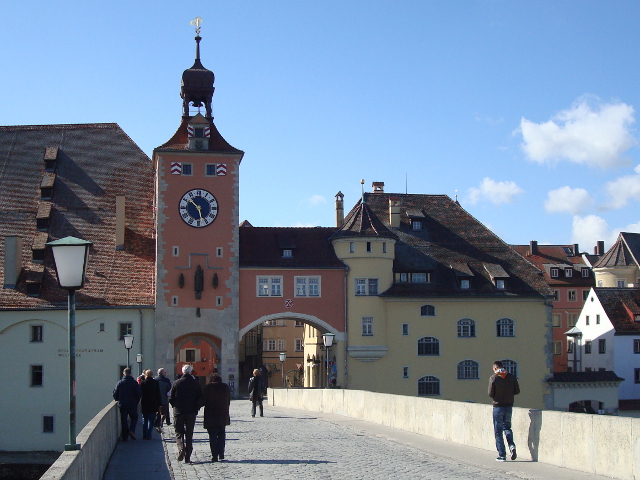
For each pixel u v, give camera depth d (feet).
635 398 270.87
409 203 249.14
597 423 56.34
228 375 211.00
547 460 62.90
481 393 223.71
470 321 225.56
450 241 239.71
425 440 84.48
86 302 208.44
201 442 89.40
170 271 210.59
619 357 272.31
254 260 217.97
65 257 53.26
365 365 219.82
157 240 210.79
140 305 208.85
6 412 203.21
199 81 222.89
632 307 280.31
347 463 67.00
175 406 70.33
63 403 204.13
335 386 217.77
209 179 215.31
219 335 211.61
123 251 221.66
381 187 265.75
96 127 249.34
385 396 105.81
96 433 57.06
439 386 222.48
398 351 221.66
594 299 285.23
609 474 54.75
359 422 113.19
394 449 78.13
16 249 212.23
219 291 212.84
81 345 206.49
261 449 79.20
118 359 206.90
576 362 295.07
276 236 226.58
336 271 221.46
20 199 230.89
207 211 214.07
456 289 226.58
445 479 56.49
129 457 73.56
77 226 225.97
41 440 203.10
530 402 225.15
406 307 223.30
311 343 285.23
